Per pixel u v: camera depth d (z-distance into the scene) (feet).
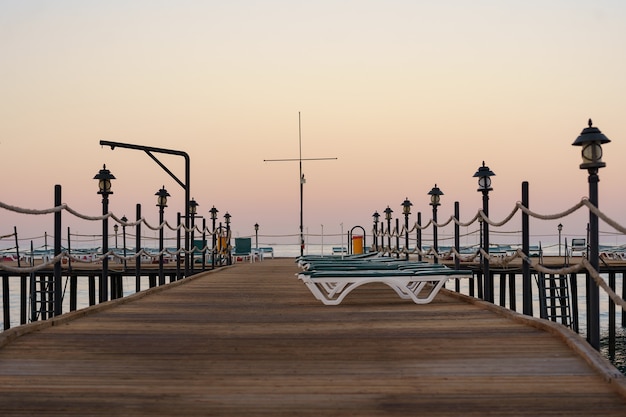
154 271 75.92
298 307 28.04
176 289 38.83
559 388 13.57
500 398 12.92
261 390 13.57
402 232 55.88
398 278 28.76
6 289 72.13
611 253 90.48
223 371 15.26
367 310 26.63
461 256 33.17
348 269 31.24
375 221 76.33
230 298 32.65
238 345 18.38
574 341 17.19
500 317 23.91
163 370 15.37
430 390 13.51
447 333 20.06
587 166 16.67
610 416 11.80
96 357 16.76
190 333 20.40
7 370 15.31
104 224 32.12
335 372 15.12
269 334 20.20
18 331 19.35
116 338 19.44
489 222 28.07
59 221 26.08
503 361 16.05
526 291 24.21
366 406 12.46
